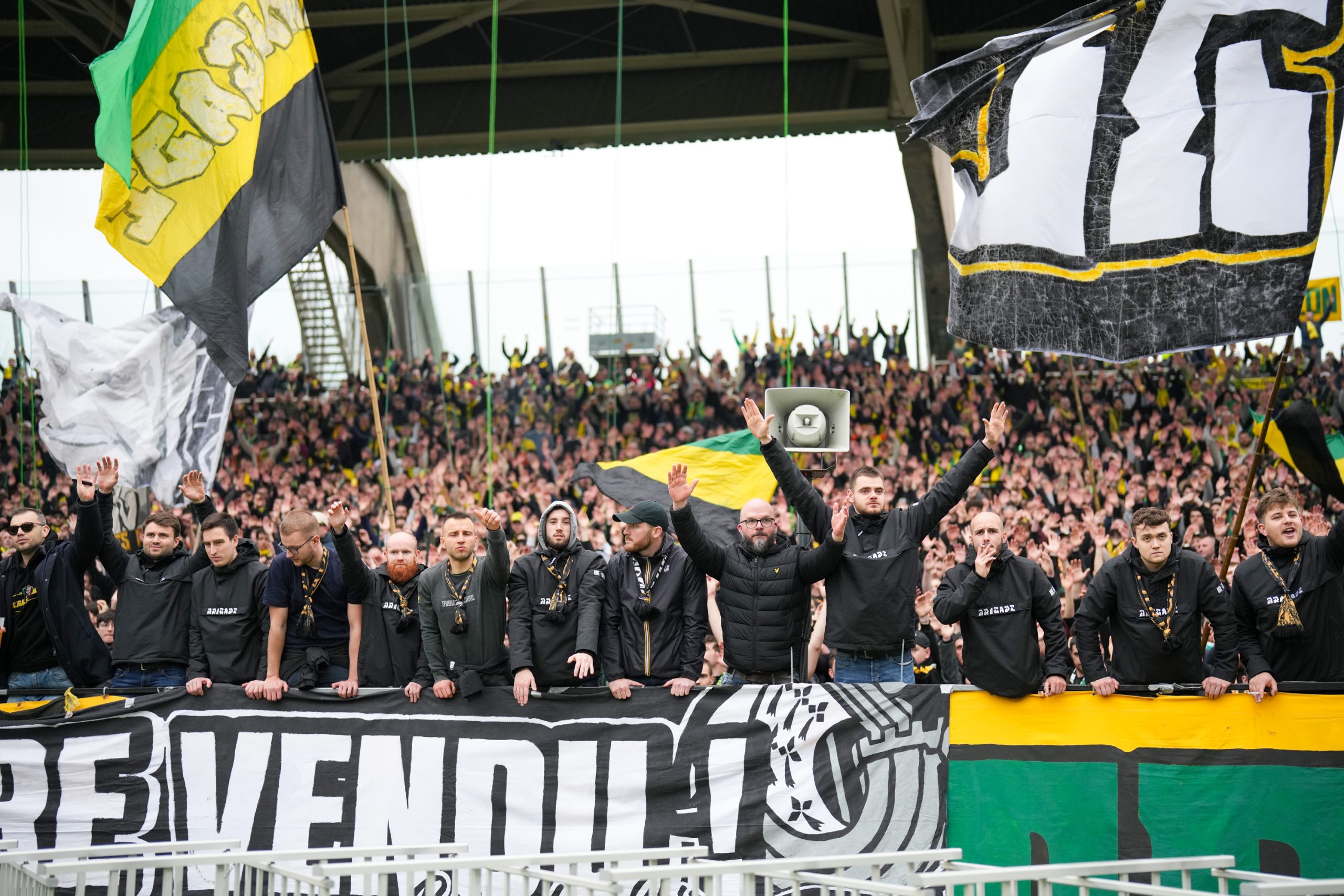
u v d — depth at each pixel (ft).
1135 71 22.22
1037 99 22.53
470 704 20.20
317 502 66.74
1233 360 61.87
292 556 20.52
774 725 19.70
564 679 20.31
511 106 72.54
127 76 23.17
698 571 20.76
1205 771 18.86
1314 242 21.03
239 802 20.17
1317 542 19.89
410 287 73.61
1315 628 19.66
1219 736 18.93
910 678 20.85
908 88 64.54
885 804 19.39
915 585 19.81
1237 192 21.40
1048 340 21.97
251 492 68.08
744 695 19.81
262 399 71.00
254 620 21.13
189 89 23.84
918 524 19.94
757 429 20.48
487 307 57.93
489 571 19.89
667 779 19.71
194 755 20.33
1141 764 18.99
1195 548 47.37
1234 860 14.74
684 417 68.23
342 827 20.03
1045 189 22.21
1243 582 20.17
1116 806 18.95
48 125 72.02
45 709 20.54
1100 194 21.99
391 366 71.41
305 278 73.72
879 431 65.10
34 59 68.59
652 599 20.36
